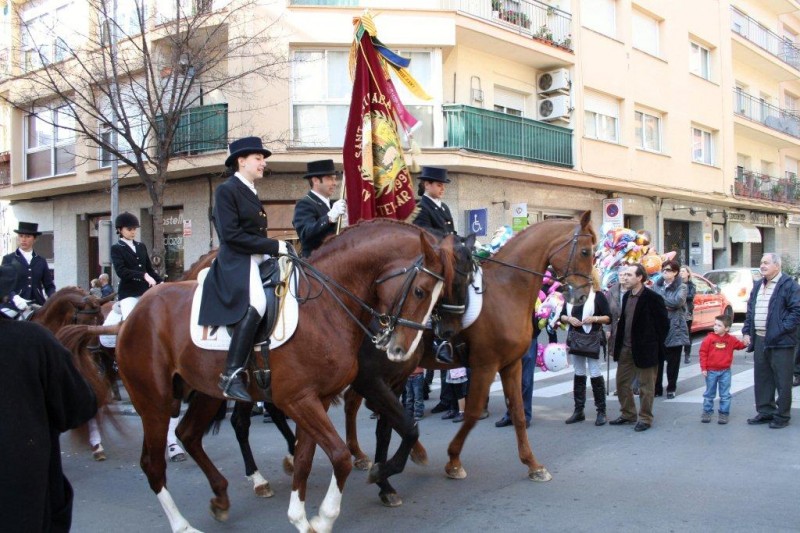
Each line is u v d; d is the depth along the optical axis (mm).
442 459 6730
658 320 7773
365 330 4430
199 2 12492
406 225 4719
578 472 6160
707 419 8070
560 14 19047
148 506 5547
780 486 5613
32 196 20562
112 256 7754
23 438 2684
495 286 6016
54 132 19156
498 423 8141
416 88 6434
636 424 7805
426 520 5008
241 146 4605
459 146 15766
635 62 21625
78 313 7520
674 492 5508
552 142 18438
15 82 15891
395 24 15438
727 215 28328
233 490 5906
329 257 4578
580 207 20344
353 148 6359
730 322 8055
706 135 26188
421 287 4230
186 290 4926
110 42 12117
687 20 24359
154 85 12242
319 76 15391
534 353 8242
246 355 4297
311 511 5312
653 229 23766
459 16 15789
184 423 5188
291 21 14992
